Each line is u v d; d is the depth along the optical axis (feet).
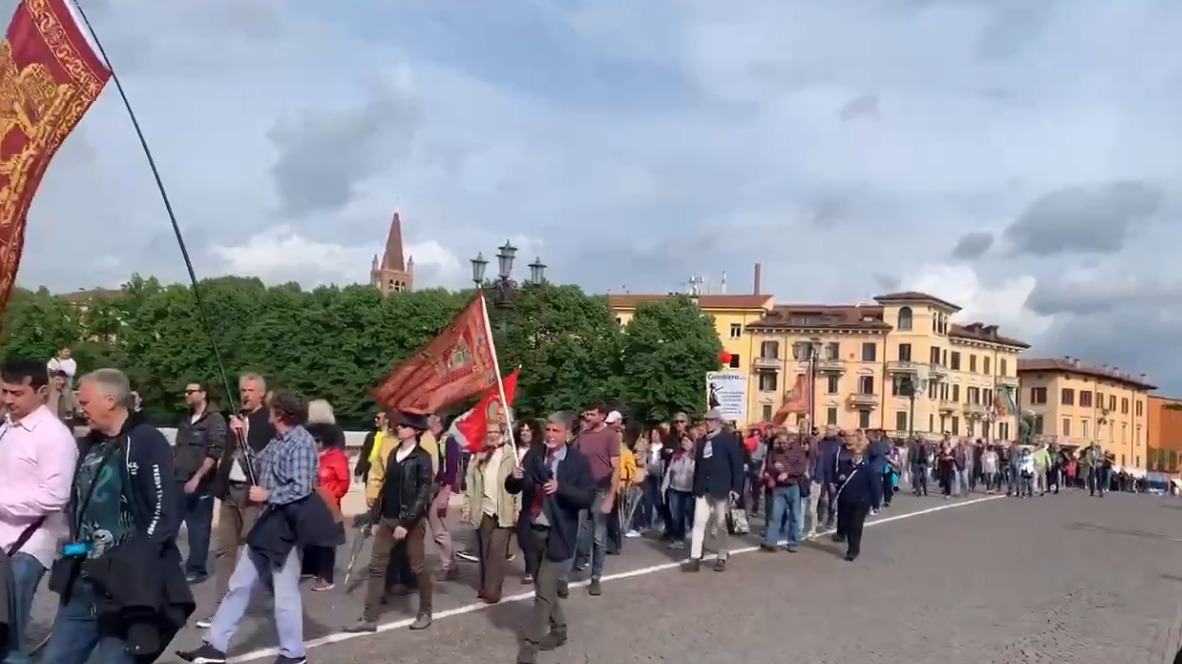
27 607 21.94
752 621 38.75
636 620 38.27
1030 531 82.28
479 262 93.04
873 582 50.31
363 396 250.37
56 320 271.90
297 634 27.61
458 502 78.07
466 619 37.11
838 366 356.79
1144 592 50.72
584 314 255.29
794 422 347.77
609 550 58.59
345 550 53.88
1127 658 34.78
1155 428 492.95
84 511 19.17
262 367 250.16
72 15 25.66
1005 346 393.50
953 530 80.43
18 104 26.40
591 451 44.39
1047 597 47.57
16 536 21.91
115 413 19.70
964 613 42.29
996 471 154.10
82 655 19.49
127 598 18.39
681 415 68.85
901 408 349.41
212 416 40.37
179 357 252.83
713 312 377.09
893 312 355.77
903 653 34.04
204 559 41.37
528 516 32.60
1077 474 192.85
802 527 67.67
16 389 21.93
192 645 30.73
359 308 253.24
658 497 69.77
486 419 47.21
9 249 26.53
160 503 19.13
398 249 556.10
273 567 27.32
